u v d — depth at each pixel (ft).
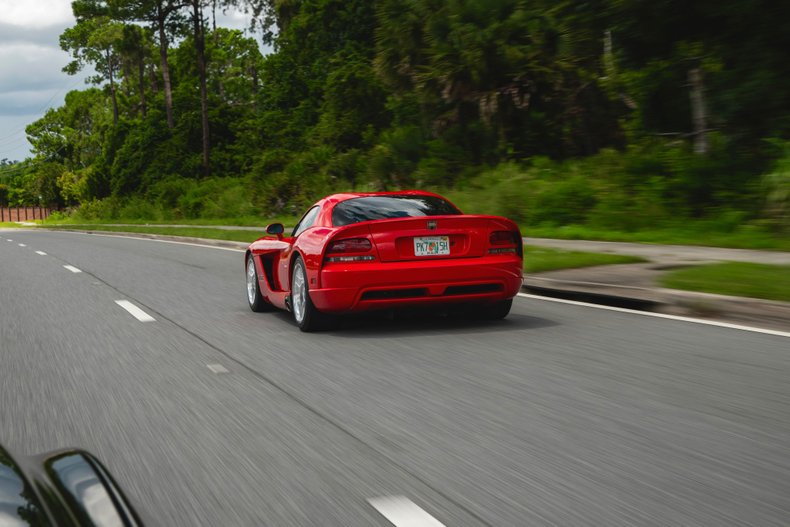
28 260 68.54
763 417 15.62
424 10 88.89
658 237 54.24
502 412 16.39
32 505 5.71
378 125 130.52
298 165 130.00
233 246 83.10
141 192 219.61
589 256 42.86
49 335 27.89
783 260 39.09
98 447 14.70
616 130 86.58
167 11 221.05
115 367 22.03
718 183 59.36
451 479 12.50
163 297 38.78
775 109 55.06
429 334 26.02
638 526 10.48
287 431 15.42
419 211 26.99
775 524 10.45
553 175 77.56
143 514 10.12
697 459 13.16
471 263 25.63
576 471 12.71
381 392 18.39
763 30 53.26
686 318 28.37
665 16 55.98
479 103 87.92
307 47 181.88
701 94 65.16
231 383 19.70
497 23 82.07
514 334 25.68
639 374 19.61
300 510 11.37
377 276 24.85
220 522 11.01
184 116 221.87
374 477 12.68
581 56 75.51
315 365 21.65
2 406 17.99
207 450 14.32
